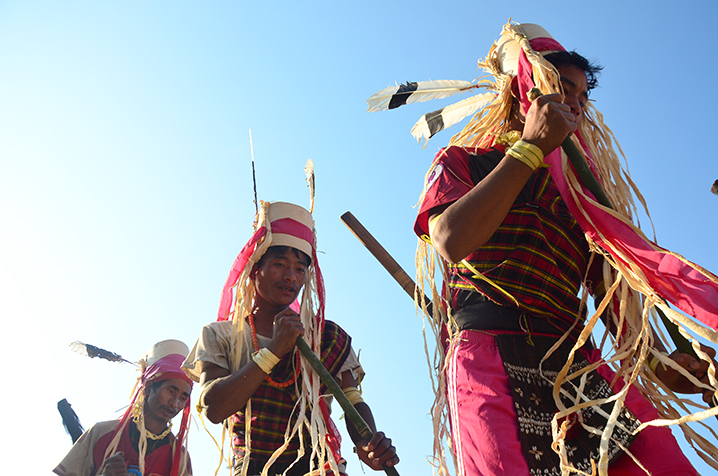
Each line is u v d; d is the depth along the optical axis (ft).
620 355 7.29
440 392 8.17
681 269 6.91
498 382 7.47
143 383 18.90
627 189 9.22
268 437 12.01
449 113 11.02
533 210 7.97
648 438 7.46
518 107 9.24
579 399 7.34
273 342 11.80
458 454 7.48
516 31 9.07
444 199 7.90
